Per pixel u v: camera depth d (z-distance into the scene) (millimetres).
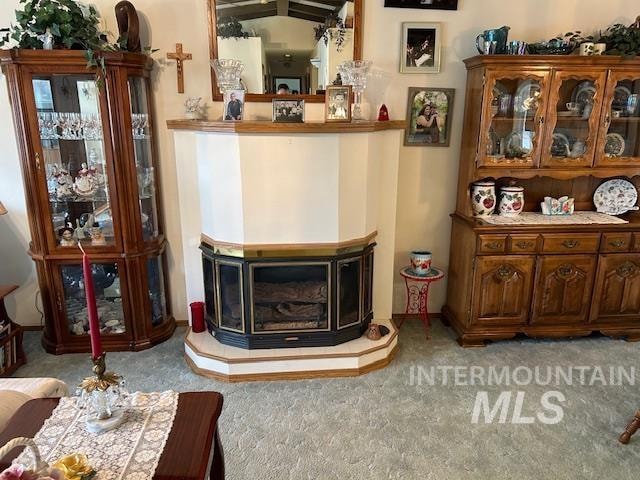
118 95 2742
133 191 2914
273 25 3002
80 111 2846
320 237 2746
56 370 2879
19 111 2693
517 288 3121
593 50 2945
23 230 3270
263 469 2070
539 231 3039
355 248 2820
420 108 3244
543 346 3197
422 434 2312
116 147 2809
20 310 3396
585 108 3084
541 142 3027
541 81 2922
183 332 3379
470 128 3129
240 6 2955
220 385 2727
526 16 3148
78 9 2684
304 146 2598
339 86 2717
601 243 3086
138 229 2979
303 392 2658
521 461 2137
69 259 2936
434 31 3111
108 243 2971
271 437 2279
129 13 2762
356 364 2826
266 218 2688
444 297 3609
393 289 3580
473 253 3068
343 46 3074
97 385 1284
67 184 2924
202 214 2895
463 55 3184
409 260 3545
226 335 2895
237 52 3018
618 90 3119
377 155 2865
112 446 1248
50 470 989
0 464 1172
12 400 1630
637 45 2910
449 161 3375
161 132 3133
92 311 1252
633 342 3250
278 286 2877
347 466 2096
